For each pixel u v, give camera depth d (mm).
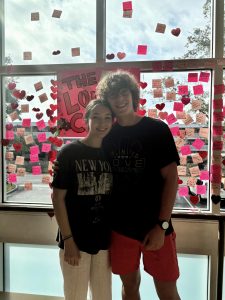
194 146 1893
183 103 1889
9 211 2031
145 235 1370
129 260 1432
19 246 2156
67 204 1317
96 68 1943
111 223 1439
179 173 1909
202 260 2000
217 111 1838
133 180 1363
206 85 1891
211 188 1868
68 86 1977
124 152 1378
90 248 1330
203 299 2012
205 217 1789
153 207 1367
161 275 1401
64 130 1989
